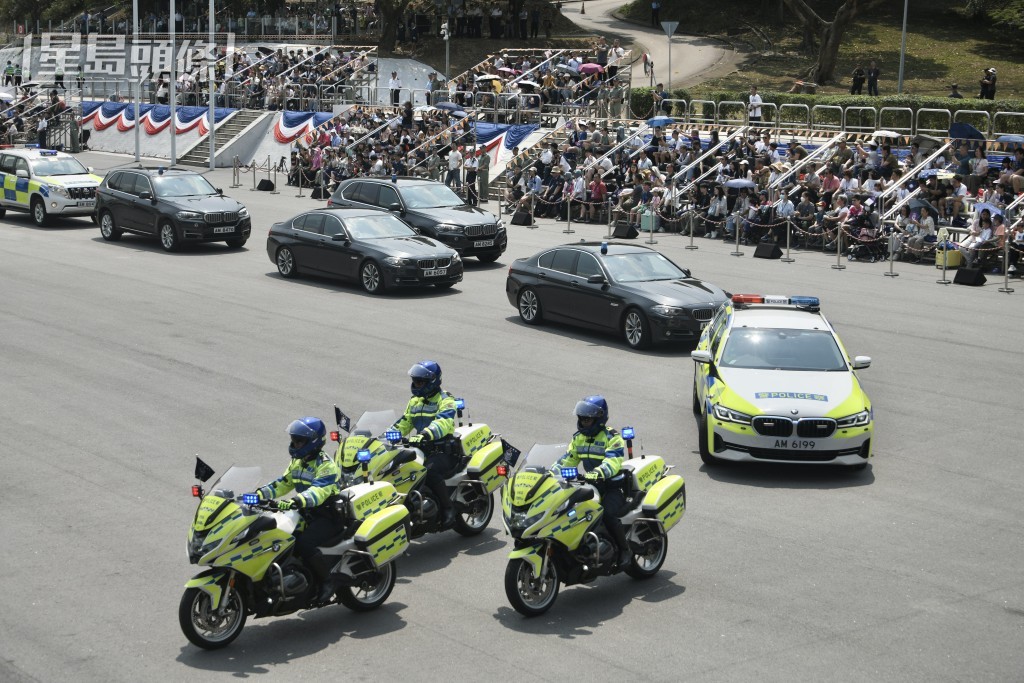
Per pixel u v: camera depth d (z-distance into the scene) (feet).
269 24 413.39
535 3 424.87
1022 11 364.58
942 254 167.22
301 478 58.13
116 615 59.16
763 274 162.40
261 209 235.20
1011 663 52.95
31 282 158.51
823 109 251.39
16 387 105.40
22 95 384.88
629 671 52.26
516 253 184.55
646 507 62.34
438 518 68.44
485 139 262.67
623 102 271.90
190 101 338.95
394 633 57.11
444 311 140.97
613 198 214.28
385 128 272.92
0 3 488.85
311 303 145.69
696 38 412.57
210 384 106.42
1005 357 115.44
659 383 107.65
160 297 148.87
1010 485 79.20
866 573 63.98
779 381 83.56
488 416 95.30
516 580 57.57
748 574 64.03
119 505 75.66
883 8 418.72
